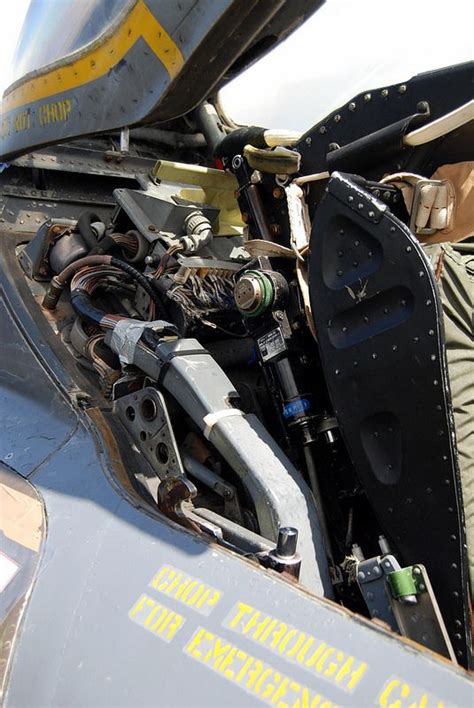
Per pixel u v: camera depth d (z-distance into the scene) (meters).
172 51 1.73
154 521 1.57
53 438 1.94
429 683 1.11
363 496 1.84
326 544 1.70
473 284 1.55
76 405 2.00
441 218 1.60
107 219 2.79
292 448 1.90
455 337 1.50
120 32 1.87
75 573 1.54
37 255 2.46
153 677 1.30
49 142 2.24
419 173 1.69
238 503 1.81
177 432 2.01
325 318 1.60
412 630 1.36
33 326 2.28
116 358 2.19
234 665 1.25
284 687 1.19
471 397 1.50
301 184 1.86
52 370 2.13
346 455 1.81
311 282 1.63
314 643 1.23
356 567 1.51
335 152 1.75
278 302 1.78
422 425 1.43
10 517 1.76
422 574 1.36
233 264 2.27
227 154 2.07
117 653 1.36
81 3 2.08
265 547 1.53
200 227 2.30
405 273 1.43
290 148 1.89
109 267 2.32
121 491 1.68
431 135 1.57
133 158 3.06
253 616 1.30
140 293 2.33
